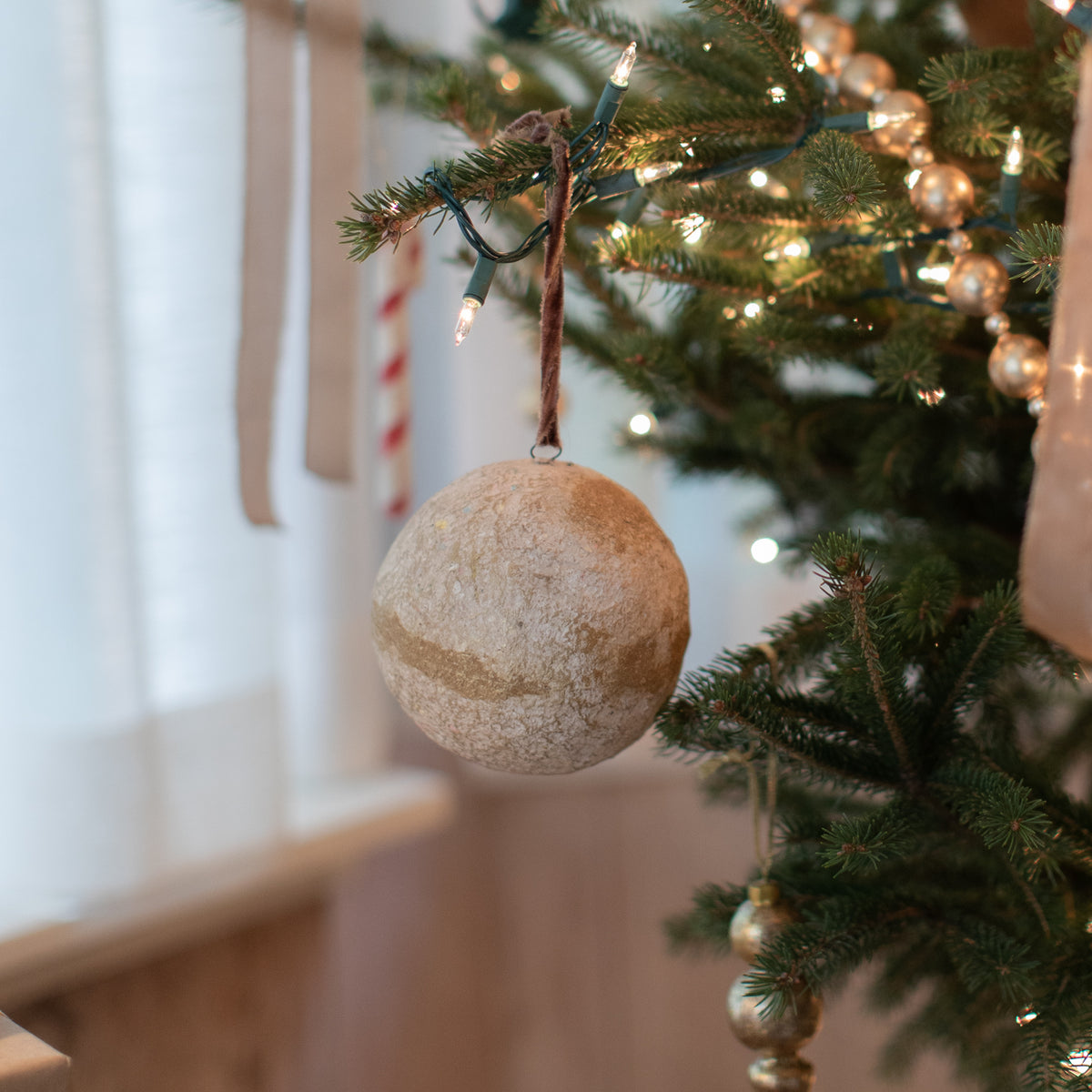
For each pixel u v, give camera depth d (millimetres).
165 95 1025
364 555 1254
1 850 1012
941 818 775
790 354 850
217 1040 1135
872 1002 907
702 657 1422
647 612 694
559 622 683
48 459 988
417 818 1250
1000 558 853
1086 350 652
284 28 868
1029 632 787
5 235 972
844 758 766
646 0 1176
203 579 1064
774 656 789
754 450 947
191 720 1062
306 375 889
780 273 853
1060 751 929
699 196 812
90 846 1009
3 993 1029
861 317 866
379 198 726
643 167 742
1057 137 820
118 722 1011
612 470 1353
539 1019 1354
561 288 713
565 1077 1338
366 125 1032
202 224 1043
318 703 1246
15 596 995
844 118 787
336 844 1153
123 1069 1084
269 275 877
